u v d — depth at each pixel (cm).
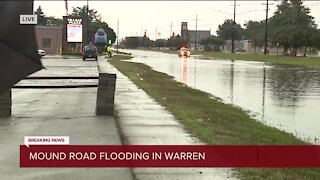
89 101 1894
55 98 2003
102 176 814
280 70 5519
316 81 3841
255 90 3000
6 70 173
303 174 885
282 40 11500
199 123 1435
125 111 1628
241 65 6781
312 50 14512
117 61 6400
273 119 1812
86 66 4731
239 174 846
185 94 2453
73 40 10419
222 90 2947
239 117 1770
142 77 3500
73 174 819
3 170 830
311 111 2066
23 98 1997
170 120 1449
